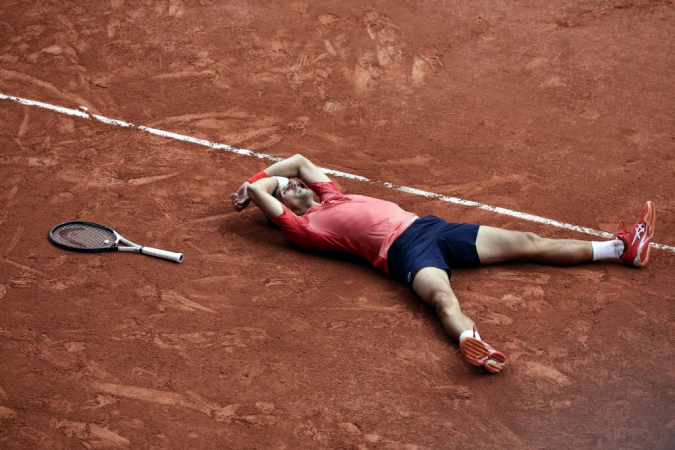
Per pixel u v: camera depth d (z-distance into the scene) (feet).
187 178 77.92
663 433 52.49
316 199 75.56
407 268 62.69
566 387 55.83
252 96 91.20
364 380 56.08
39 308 61.36
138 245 67.77
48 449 50.39
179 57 97.66
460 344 55.83
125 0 107.96
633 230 65.92
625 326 61.00
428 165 80.74
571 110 89.56
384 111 89.20
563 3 108.47
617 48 100.07
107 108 88.58
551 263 66.95
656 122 87.61
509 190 77.20
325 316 61.52
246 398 54.49
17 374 55.67
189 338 59.11
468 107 90.02
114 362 56.95
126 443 51.03
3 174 77.30
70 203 73.82
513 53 99.19
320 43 100.07
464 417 53.52
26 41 99.96
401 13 105.91
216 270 66.13
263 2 107.86
